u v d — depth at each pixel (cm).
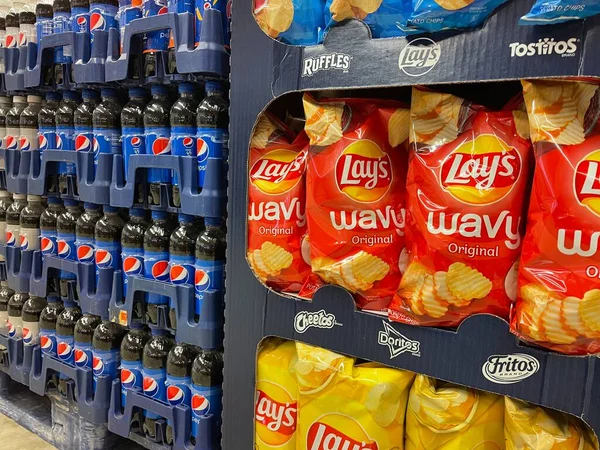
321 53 90
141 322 154
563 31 68
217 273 134
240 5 100
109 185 157
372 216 91
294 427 102
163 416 145
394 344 87
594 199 68
